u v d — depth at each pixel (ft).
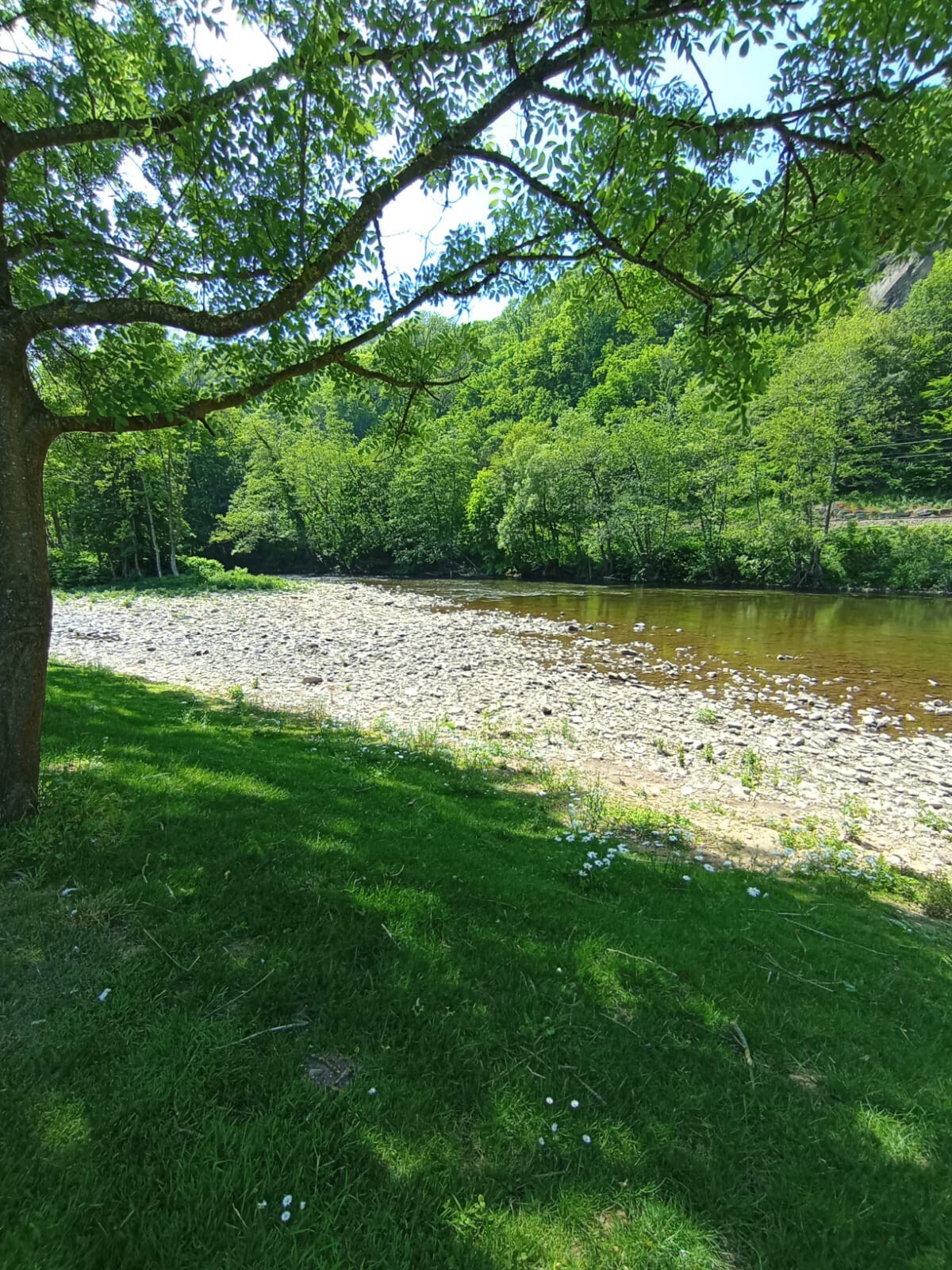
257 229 15.34
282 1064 7.87
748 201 13.21
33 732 13.33
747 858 20.38
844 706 44.55
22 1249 5.40
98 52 14.37
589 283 20.90
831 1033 9.91
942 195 11.02
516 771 27.07
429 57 12.55
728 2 10.48
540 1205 6.47
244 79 12.51
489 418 245.04
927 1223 6.69
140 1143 6.61
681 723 39.09
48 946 9.65
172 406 13.44
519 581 150.20
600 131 15.58
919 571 111.75
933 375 145.18
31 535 12.89
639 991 10.45
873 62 10.74
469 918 12.03
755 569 126.21
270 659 52.95
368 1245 5.82
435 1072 8.07
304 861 13.21
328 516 174.60
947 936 15.79
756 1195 6.86
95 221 14.79
